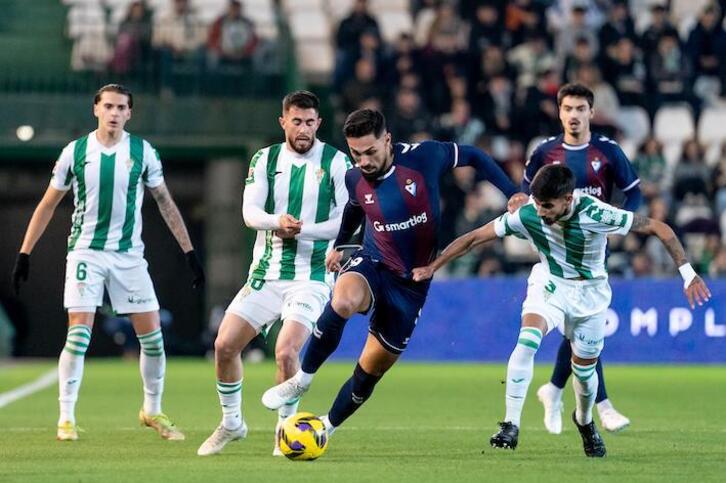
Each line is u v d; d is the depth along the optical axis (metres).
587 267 21.41
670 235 20.92
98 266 25.08
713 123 70.00
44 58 67.44
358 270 20.80
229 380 21.62
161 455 21.66
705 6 74.62
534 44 67.50
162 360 25.52
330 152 22.58
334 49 70.25
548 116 65.25
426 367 53.62
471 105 66.31
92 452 22.19
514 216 21.23
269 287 22.14
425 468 19.50
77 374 24.92
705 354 54.44
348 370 50.97
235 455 21.64
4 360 68.19
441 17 67.19
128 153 25.16
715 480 18.20
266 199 22.50
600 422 29.17
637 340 54.78
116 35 66.50
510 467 19.75
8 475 18.56
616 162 27.17
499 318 56.44
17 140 63.72
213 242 69.31
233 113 64.81
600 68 68.94
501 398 36.81
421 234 20.94
